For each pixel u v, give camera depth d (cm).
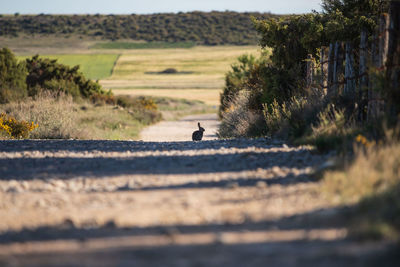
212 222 1916
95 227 1878
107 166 3425
